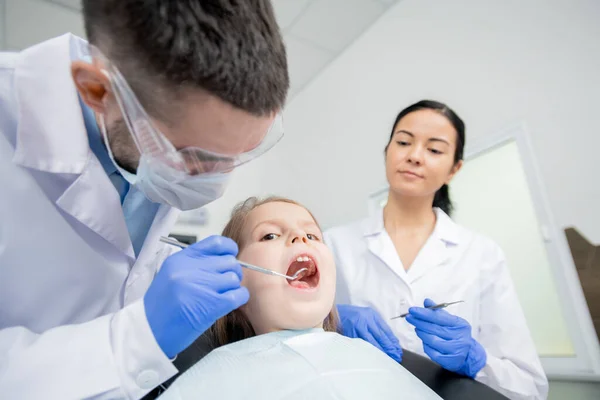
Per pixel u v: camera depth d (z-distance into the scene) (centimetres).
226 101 56
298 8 272
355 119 299
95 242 87
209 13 52
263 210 108
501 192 205
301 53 321
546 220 178
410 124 143
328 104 330
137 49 53
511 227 200
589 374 157
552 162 178
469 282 134
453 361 100
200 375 70
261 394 62
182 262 74
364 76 295
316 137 339
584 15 175
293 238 96
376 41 288
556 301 179
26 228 74
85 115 83
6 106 79
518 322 125
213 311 69
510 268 198
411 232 155
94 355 61
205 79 53
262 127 65
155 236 95
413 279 138
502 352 120
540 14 192
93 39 57
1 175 73
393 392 66
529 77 192
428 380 94
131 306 68
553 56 184
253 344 80
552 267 174
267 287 91
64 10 241
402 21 268
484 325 132
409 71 258
